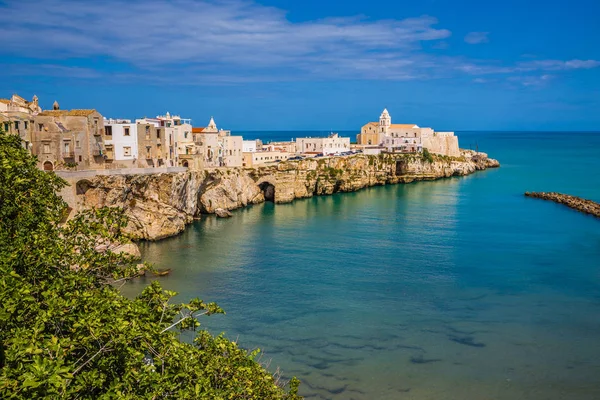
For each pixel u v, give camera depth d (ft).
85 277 89.86
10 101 338.54
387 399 134.00
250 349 158.92
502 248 279.90
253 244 292.81
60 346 65.67
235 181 422.00
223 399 78.33
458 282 221.66
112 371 71.97
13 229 98.99
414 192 526.57
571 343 163.84
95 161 311.88
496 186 568.00
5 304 69.87
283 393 107.34
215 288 213.46
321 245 289.94
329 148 627.46
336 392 136.46
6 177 99.04
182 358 78.48
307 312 188.24
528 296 204.44
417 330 173.37
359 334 170.19
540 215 382.63
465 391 137.80
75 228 100.07
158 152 355.36
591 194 499.51
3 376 58.70
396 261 254.88
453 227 339.36
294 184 478.59
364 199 480.64
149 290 93.71
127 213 296.51
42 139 279.49
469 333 171.01
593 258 258.37
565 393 137.18
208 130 461.78
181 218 335.06
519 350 159.53
